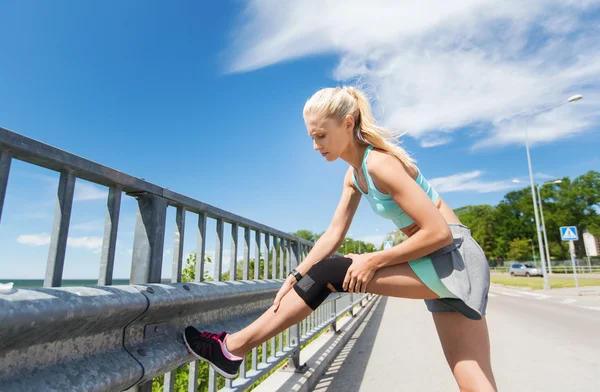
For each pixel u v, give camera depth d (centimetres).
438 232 137
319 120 156
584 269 4628
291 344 340
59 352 100
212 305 178
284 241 343
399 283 143
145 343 136
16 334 84
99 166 124
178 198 168
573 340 570
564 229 1581
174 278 169
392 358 448
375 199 161
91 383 104
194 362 188
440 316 157
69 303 97
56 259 111
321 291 150
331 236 188
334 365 416
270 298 262
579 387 348
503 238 7238
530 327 694
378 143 156
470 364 150
